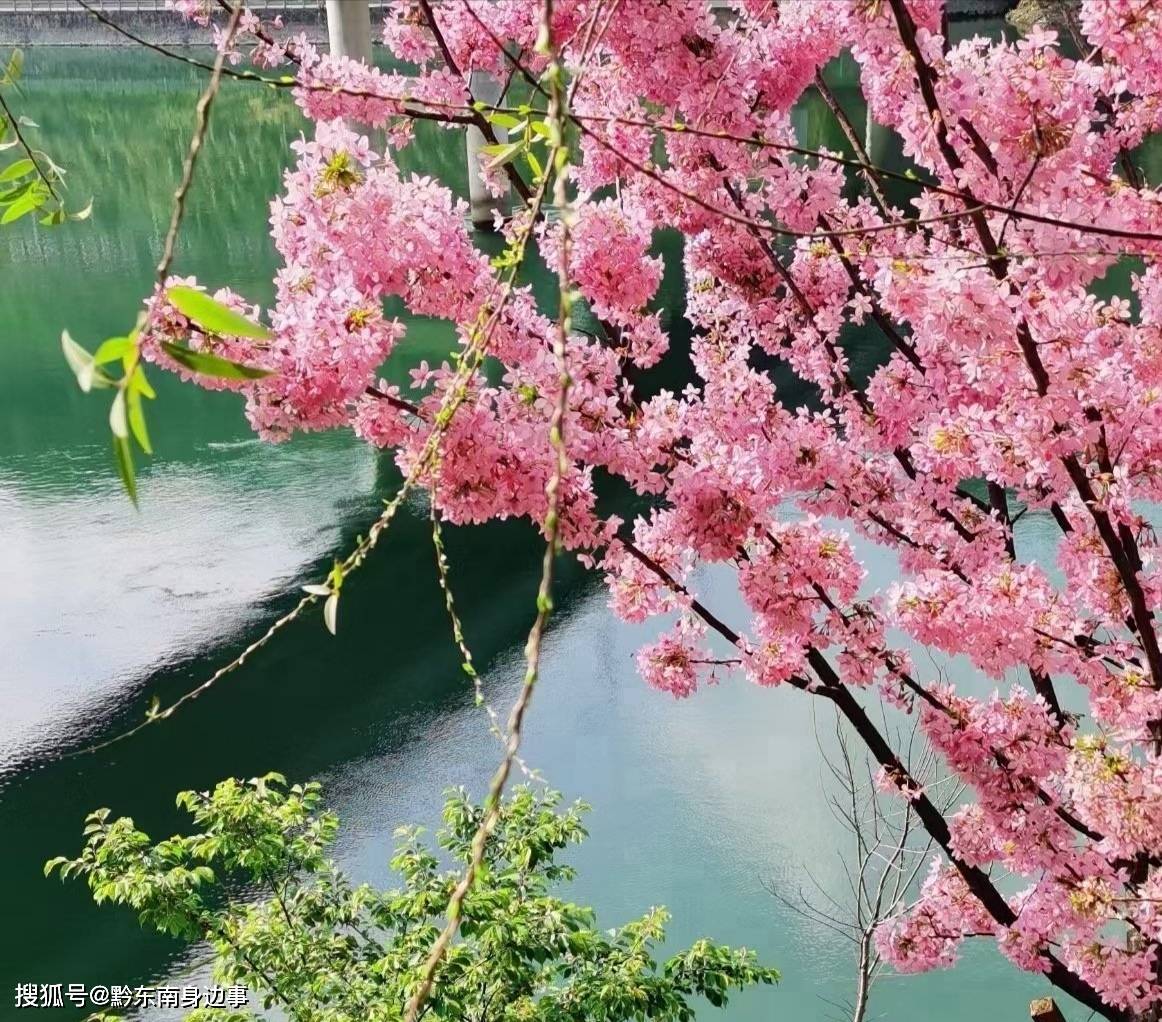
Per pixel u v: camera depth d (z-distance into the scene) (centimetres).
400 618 1152
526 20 385
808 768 912
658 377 1484
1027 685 869
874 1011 723
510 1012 499
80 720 1008
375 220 296
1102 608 416
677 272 1781
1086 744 393
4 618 1129
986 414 348
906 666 400
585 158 382
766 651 396
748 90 353
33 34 4178
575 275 359
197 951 780
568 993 512
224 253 2109
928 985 744
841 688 415
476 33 386
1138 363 350
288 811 577
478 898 506
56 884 842
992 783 411
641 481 338
